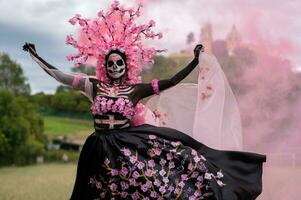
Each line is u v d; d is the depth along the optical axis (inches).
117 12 226.1
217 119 222.8
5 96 1433.3
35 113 1601.9
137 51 223.1
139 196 198.8
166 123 233.8
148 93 215.6
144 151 203.3
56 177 839.7
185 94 233.8
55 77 220.8
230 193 203.2
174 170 202.2
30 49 222.5
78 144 1681.8
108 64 219.1
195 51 218.1
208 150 213.5
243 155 212.2
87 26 226.2
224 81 226.7
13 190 631.2
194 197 199.9
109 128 208.7
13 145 1392.7
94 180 205.6
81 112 2331.4
